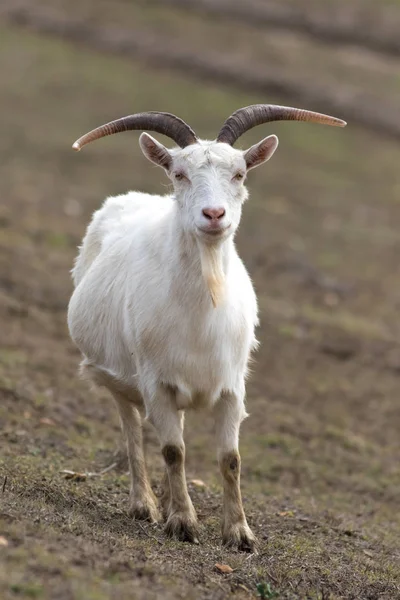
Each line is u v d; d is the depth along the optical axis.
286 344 42.66
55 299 42.47
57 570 15.28
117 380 22.19
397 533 26.12
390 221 65.25
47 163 67.06
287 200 66.75
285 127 81.38
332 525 25.27
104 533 18.77
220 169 19.47
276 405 36.69
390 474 32.41
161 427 20.41
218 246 19.38
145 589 15.65
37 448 27.02
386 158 77.88
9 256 46.00
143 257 20.94
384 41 103.12
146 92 84.38
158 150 20.39
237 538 20.19
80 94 82.56
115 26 99.69
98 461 27.25
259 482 30.06
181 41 97.25
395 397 39.25
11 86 82.69
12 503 18.75
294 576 19.06
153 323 20.14
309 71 92.88
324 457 32.94
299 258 55.47
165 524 20.64
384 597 19.14
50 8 103.00
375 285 53.75
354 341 44.19
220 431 20.67
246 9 107.50
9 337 37.50
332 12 108.00
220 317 19.97
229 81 89.44
